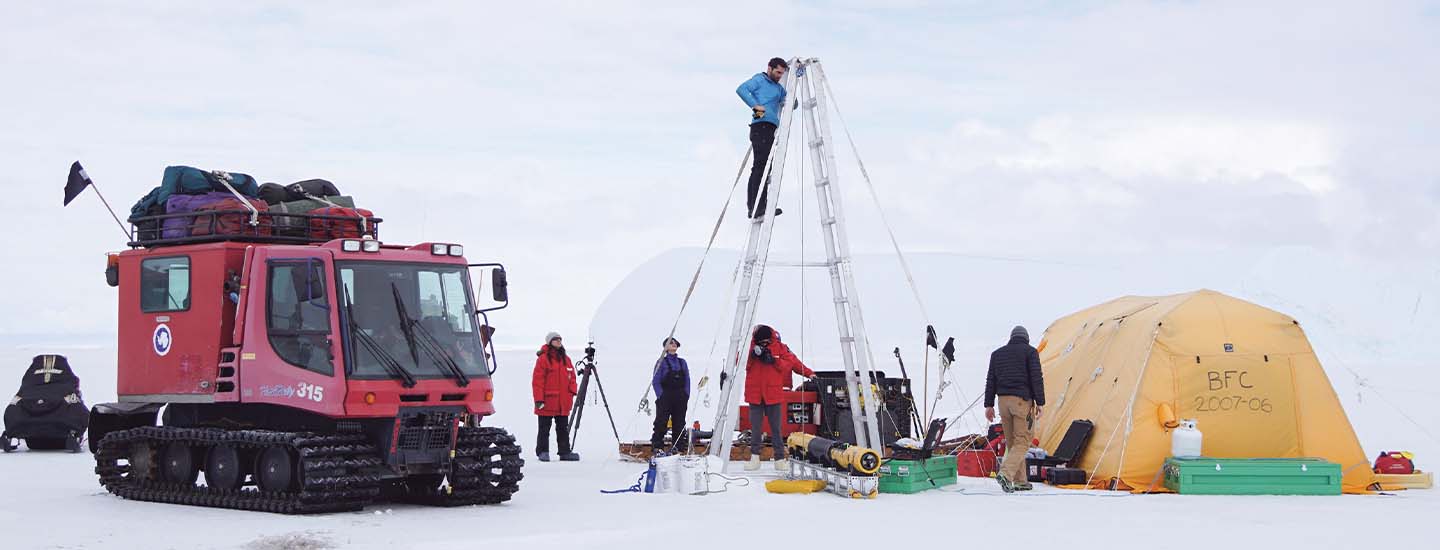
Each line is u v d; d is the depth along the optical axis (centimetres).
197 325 1306
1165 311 1539
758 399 1639
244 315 1273
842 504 1290
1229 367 1486
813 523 1137
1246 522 1151
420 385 1227
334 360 1198
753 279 1622
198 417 1334
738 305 1605
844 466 1368
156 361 1339
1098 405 1538
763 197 1659
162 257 1349
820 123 1642
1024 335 1462
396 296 1249
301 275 1205
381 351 1223
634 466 1736
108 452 1375
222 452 1280
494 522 1146
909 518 1174
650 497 1349
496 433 1316
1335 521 1157
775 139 1644
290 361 1234
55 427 1914
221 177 1351
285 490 1220
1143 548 993
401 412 1220
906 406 1736
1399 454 1508
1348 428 1485
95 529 1086
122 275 1384
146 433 1329
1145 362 1499
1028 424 1441
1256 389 1484
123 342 1373
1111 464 1470
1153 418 1477
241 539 1027
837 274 1628
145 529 1088
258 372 1249
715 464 1442
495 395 3562
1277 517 1186
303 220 1343
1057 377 1680
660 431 1811
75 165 1389
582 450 2053
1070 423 1582
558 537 1046
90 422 1382
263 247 1275
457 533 1071
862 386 1576
